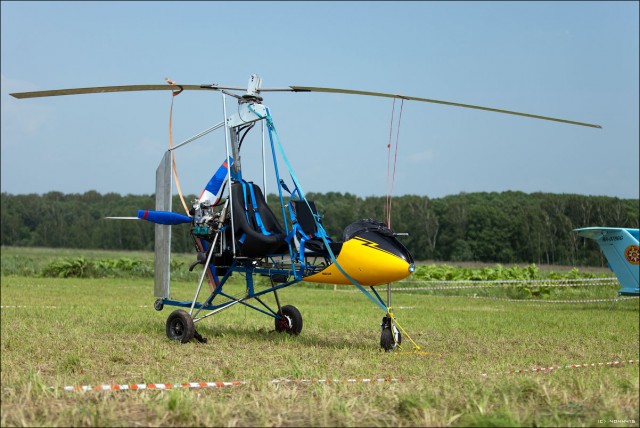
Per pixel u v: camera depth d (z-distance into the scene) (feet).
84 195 269.23
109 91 25.52
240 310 40.06
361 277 24.36
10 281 73.82
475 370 19.71
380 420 12.76
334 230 155.63
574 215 145.59
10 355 21.76
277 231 27.50
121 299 48.85
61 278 84.07
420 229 153.89
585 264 141.38
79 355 21.40
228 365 20.25
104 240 215.72
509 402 13.84
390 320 24.64
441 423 12.28
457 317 38.37
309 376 18.08
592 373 17.79
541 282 64.54
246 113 27.17
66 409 13.23
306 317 36.55
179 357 21.88
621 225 141.38
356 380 17.46
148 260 93.35
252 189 27.58
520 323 35.22
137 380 17.61
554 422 12.47
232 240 27.14
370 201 160.56
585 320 37.60
